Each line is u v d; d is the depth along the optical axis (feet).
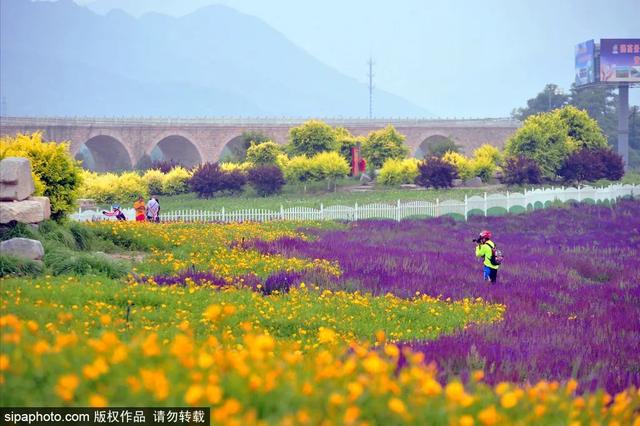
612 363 74.90
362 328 83.15
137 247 137.49
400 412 30.42
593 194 317.83
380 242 184.34
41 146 137.08
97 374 31.35
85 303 76.69
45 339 48.08
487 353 69.62
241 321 78.59
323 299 97.09
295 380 32.14
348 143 490.90
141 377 31.22
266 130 619.67
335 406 30.14
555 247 201.16
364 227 218.59
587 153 431.84
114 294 82.38
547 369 66.90
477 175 444.14
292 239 158.92
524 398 37.63
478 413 33.94
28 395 31.32
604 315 109.19
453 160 431.43
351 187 433.48
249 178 395.55
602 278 160.45
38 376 33.06
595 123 476.95
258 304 88.07
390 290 111.86
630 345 86.58
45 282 84.48
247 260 127.95
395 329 85.05
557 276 150.71
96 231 138.72
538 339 83.15
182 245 137.49
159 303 83.35
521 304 112.47
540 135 438.40
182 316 75.72
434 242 194.08
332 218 235.81
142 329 64.75
